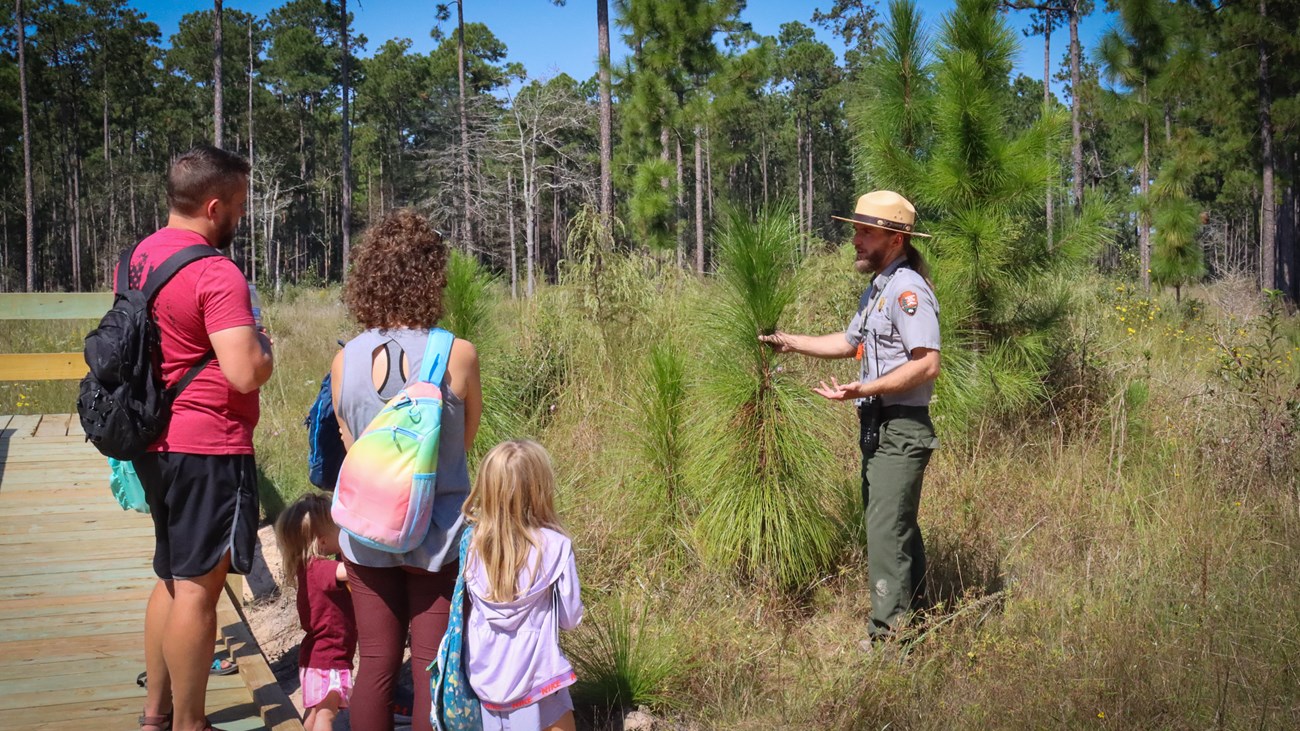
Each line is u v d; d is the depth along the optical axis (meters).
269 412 8.71
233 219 2.90
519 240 44.94
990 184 6.16
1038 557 4.73
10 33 60.88
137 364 2.59
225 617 4.10
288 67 70.38
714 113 18.95
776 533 4.50
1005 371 6.18
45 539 5.08
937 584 4.46
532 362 6.91
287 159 67.38
